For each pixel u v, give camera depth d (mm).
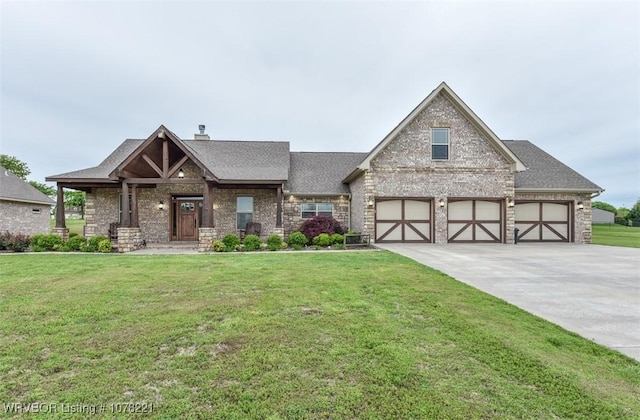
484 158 14531
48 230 21359
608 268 8039
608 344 3568
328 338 3639
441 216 14344
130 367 3000
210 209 12398
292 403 2451
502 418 2279
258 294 5484
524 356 3209
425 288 5883
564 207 15570
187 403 2455
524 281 6609
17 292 5609
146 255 10680
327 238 12961
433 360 3129
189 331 3836
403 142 14328
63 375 2855
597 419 2279
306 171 17688
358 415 2318
